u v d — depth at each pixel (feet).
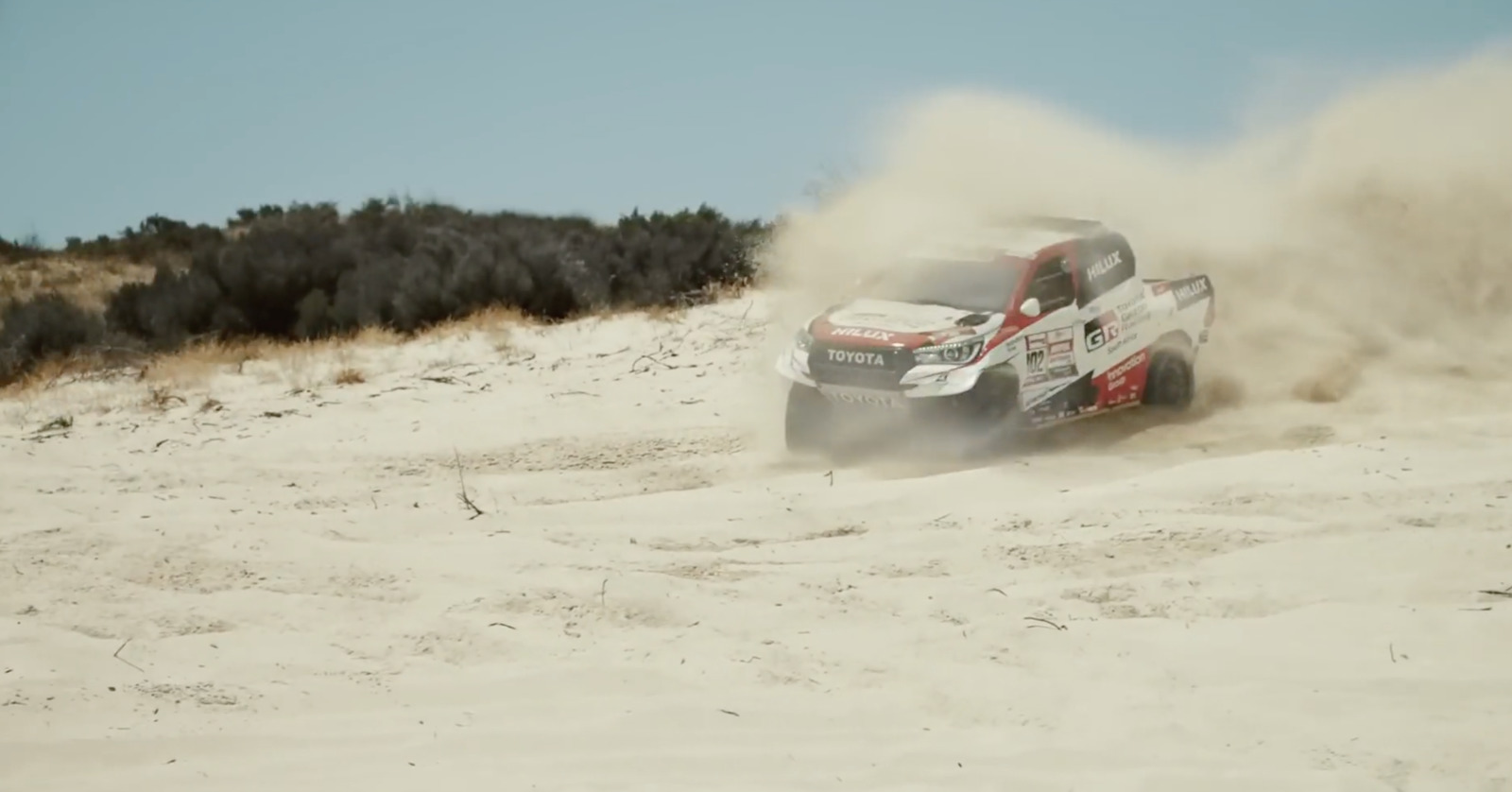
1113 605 63.00
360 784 44.98
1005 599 63.98
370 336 163.32
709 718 50.93
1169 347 111.04
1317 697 51.90
